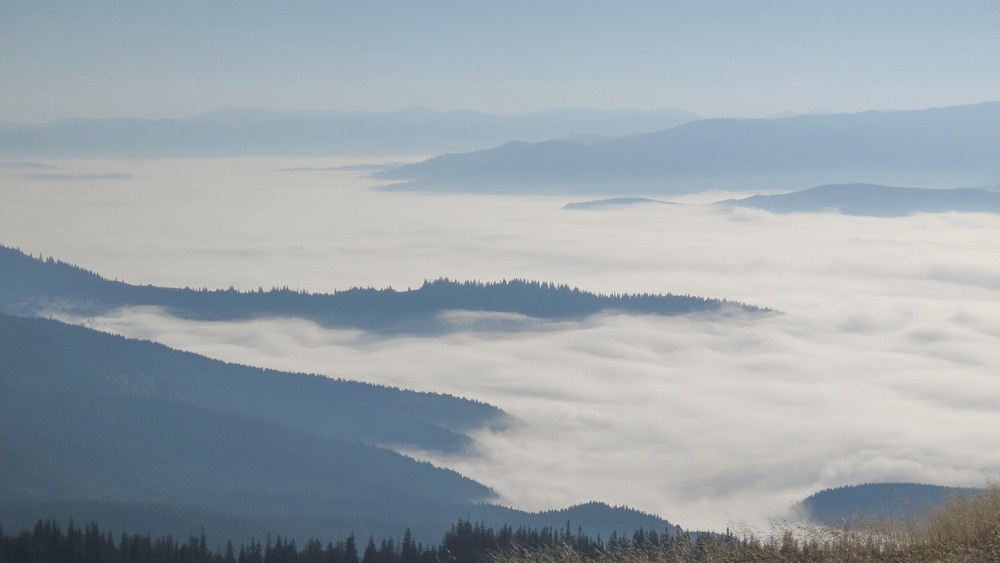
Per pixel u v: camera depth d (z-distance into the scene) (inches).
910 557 765.9
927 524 835.4
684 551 877.8
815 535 837.2
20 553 4276.6
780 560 802.2
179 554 4424.2
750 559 818.2
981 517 812.6
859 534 835.4
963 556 745.6
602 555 955.3
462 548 3026.6
